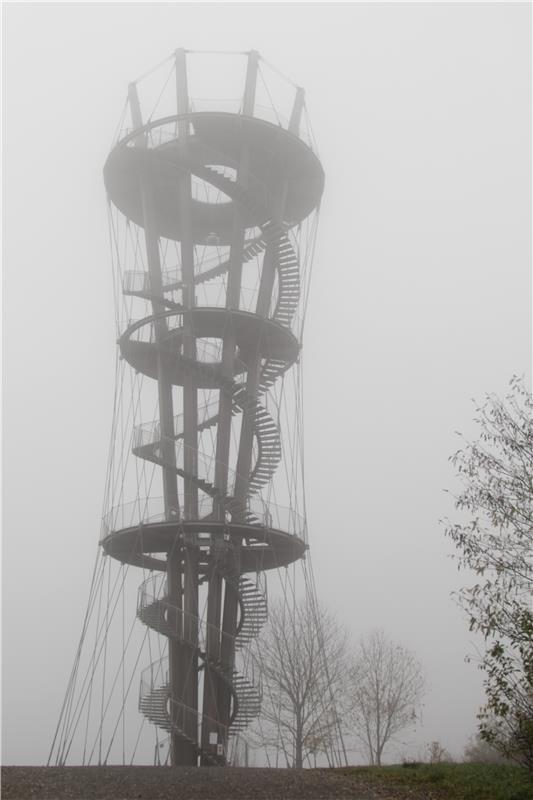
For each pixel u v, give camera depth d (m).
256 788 21.11
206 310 35.28
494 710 17.77
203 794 20.14
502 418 19.67
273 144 37.28
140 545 35.94
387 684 47.09
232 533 34.12
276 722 41.50
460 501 19.42
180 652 34.41
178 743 33.34
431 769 23.53
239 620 36.88
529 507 18.94
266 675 42.31
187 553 34.41
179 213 40.47
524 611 17.92
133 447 35.47
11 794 19.73
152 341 37.06
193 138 36.12
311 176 38.88
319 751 39.88
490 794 18.92
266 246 37.41
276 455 36.25
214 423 37.34
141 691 34.84
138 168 37.53
